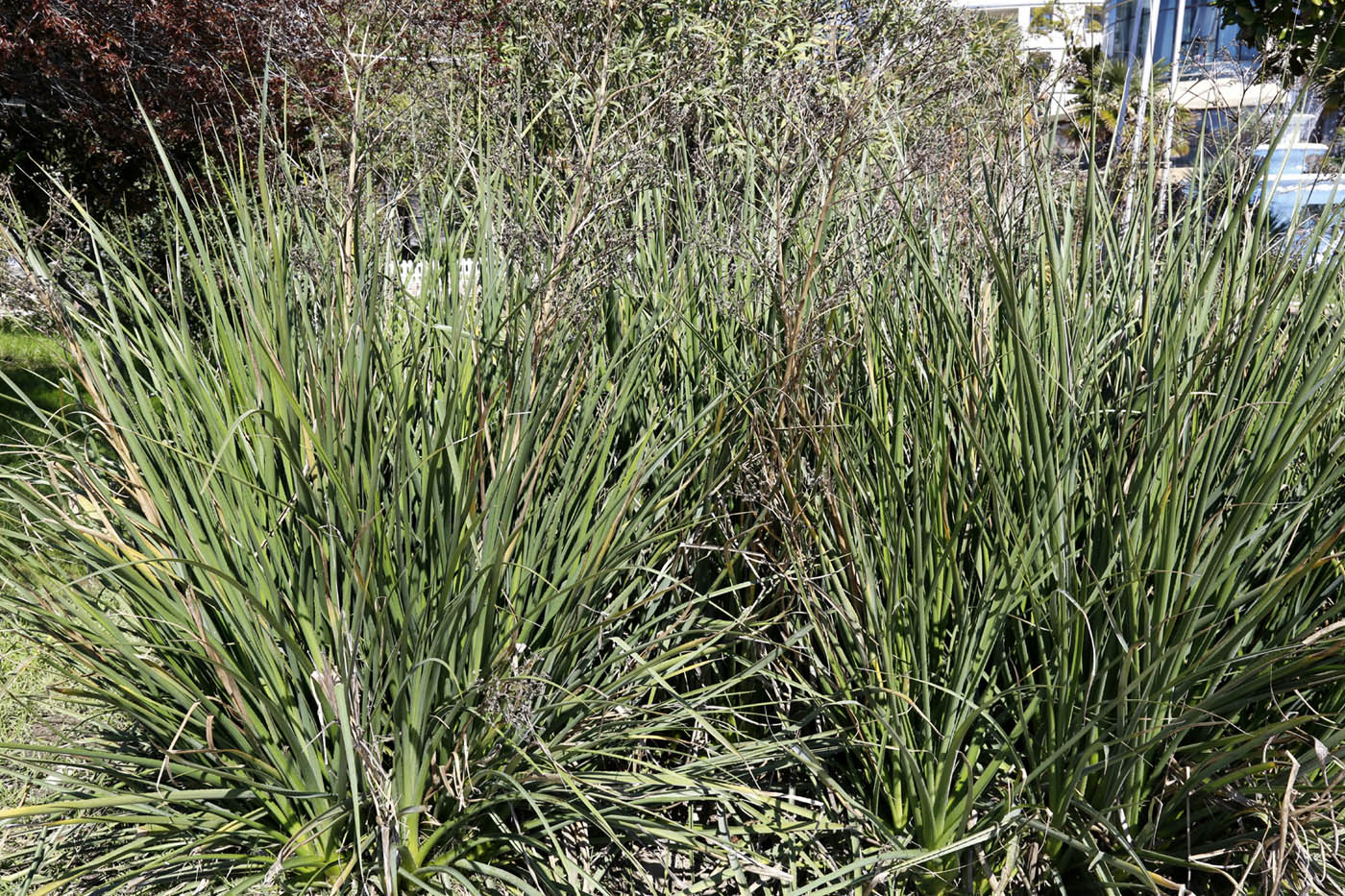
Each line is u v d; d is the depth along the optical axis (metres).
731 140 3.79
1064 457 2.14
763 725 2.50
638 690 2.29
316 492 2.15
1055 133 2.93
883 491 2.32
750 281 2.90
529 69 3.89
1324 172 2.64
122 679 2.18
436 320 2.57
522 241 2.52
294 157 3.51
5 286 2.18
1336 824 1.97
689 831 2.24
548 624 2.34
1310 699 2.17
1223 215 2.48
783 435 2.47
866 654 2.26
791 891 2.14
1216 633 2.10
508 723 2.11
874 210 2.78
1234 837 2.13
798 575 2.31
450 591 2.07
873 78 2.69
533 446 2.31
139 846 2.05
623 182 2.57
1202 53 2.95
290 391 2.11
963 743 2.34
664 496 2.55
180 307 2.36
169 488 2.22
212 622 2.20
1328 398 2.05
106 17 5.91
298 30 2.52
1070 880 2.27
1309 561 1.86
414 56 2.98
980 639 2.20
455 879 2.15
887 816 2.36
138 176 6.66
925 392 2.37
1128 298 2.54
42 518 2.16
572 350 2.39
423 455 2.26
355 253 2.40
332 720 2.03
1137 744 2.04
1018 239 2.49
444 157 3.02
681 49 3.85
